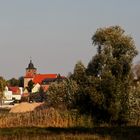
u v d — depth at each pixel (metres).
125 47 102.38
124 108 96.81
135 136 66.69
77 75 103.88
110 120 96.81
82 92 99.56
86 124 94.38
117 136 66.50
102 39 102.50
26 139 61.00
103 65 101.44
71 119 93.44
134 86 101.38
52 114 92.69
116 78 99.25
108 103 96.81
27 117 92.44
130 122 96.94
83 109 98.69
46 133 73.12
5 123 90.81
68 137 63.00
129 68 101.69
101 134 70.00
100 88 97.94
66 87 103.94
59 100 105.06
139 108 97.00
